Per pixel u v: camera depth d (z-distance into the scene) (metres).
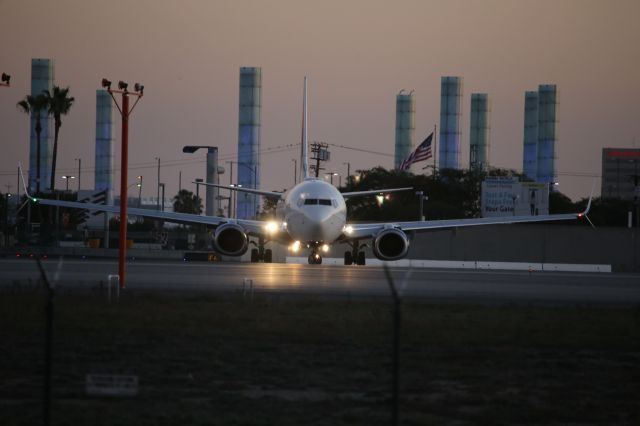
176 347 80.06
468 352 81.12
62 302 104.69
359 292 121.44
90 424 55.47
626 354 83.31
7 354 75.94
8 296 108.12
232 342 83.06
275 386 66.75
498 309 109.06
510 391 67.19
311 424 56.44
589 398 65.56
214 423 56.19
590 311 109.12
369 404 61.81
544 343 86.25
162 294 115.25
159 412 58.50
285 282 139.12
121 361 73.81
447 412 60.47
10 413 57.72
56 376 68.06
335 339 85.12
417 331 90.12
